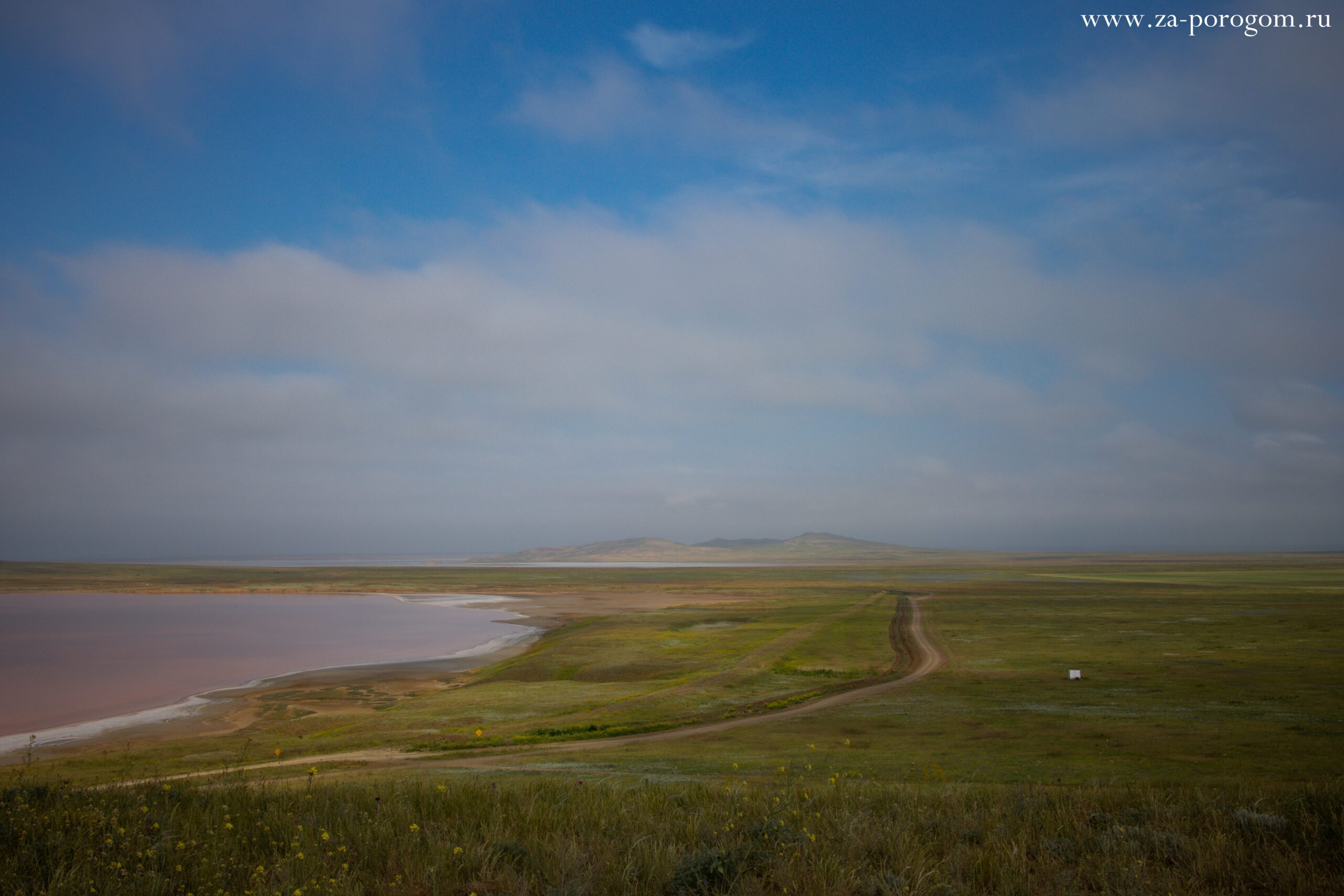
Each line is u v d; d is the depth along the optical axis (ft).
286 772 87.30
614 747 104.88
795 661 204.54
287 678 199.72
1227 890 26.50
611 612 414.62
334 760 99.66
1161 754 91.66
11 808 36.96
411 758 99.30
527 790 48.65
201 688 183.73
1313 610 330.95
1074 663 187.93
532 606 458.09
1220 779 75.61
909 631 274.98
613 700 155.43
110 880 25.75
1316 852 30.48
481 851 29.55
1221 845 30.12
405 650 262.26
